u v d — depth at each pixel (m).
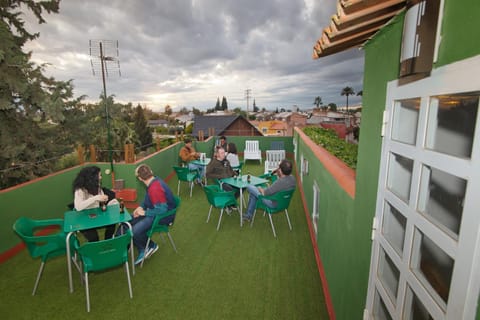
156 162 6.71
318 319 2.52
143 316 2.56
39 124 7.09
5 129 6.13
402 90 1.16
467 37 0.71
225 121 32.09
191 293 2.88
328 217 2.86
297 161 8.63
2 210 3.48
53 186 4.41
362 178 1.72
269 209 4.14
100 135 9.30
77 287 2.98
